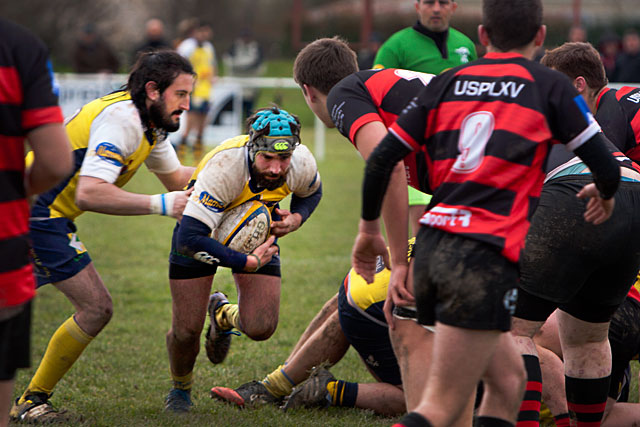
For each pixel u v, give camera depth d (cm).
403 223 1049
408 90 1112
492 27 980
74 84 4778
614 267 1185
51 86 902
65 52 9706
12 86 863
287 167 1291
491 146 922
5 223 886
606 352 1252
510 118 925
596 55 1348
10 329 909
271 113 1269
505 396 973
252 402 1457
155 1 10562
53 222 1326
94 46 5644
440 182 964
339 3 10050
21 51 873
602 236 1148
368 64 5381
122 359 1728
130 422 1316
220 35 11188
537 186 946
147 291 2317
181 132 4991
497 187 913
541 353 1340
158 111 1317
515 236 912
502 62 966
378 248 1026
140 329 1956
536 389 1125
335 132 6938
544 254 1159
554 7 8675
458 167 934
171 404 1432
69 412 1357
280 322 2025
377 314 1343
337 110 1125
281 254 2808
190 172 1499
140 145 1331
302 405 1427
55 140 897
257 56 5847
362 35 8875
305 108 7431
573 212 1155
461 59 2314
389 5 9075
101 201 1259
